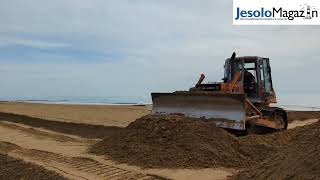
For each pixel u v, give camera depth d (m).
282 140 13.73
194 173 11.16
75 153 14.92
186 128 13.34
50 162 13.50
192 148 12.52
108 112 38.12
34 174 11.84
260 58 17.19
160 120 14.11
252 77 17.22
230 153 12.54
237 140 13.27
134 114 35.75
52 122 27.64
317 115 36.19
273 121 16.48
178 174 11.09
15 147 17.09
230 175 10.78
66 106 50.88
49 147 16.77
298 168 8.08
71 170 12.15
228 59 17.39
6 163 13.50
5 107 44.50
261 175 9.18
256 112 15.49
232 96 14.57
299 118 33.25
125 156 13.25
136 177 11.12
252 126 15.16
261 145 13.10
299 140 9.48
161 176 10.97
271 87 17.81
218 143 12.80
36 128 25.17
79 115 34.09
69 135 21.83
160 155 12.56
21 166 12.95
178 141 12.91
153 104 17.11
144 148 13.23
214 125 13.76
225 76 17.41
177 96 16.16
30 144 17.80
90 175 11.50
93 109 43.72
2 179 11.48
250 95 17.19
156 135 13.57
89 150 15.01
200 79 17.05
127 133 14.63
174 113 16.09
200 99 15.52
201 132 13.15
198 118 15.15
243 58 17.03
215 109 15.13
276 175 8.57
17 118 31.20
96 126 24.67
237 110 14.60
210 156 12.23
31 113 35.50
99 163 12.87
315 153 8.07
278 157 9.45
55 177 11.29
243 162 12.15
